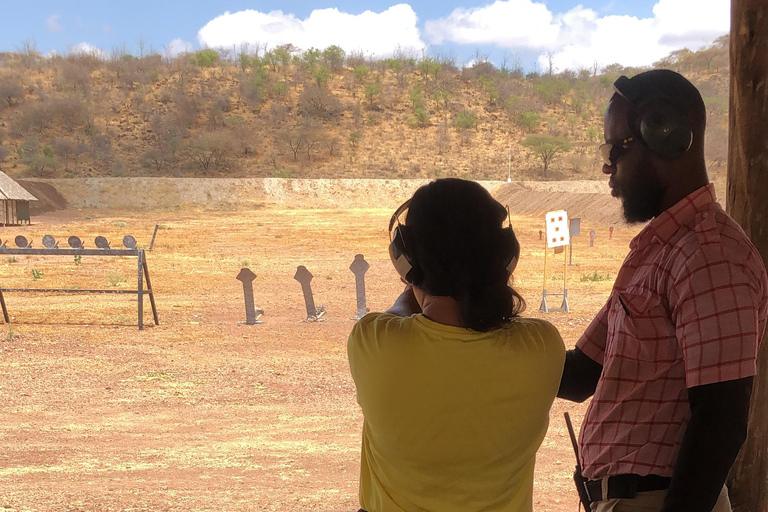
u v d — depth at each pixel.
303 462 5.69
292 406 7.99
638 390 1.68
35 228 44.31
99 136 97.38
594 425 1.78
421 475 1.47
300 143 99.38
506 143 107.44
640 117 1.65
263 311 14.88
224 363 10.19
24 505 4.36
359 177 91.81
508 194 67.62
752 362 1.48
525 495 1.53
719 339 1.48
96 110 106.38
